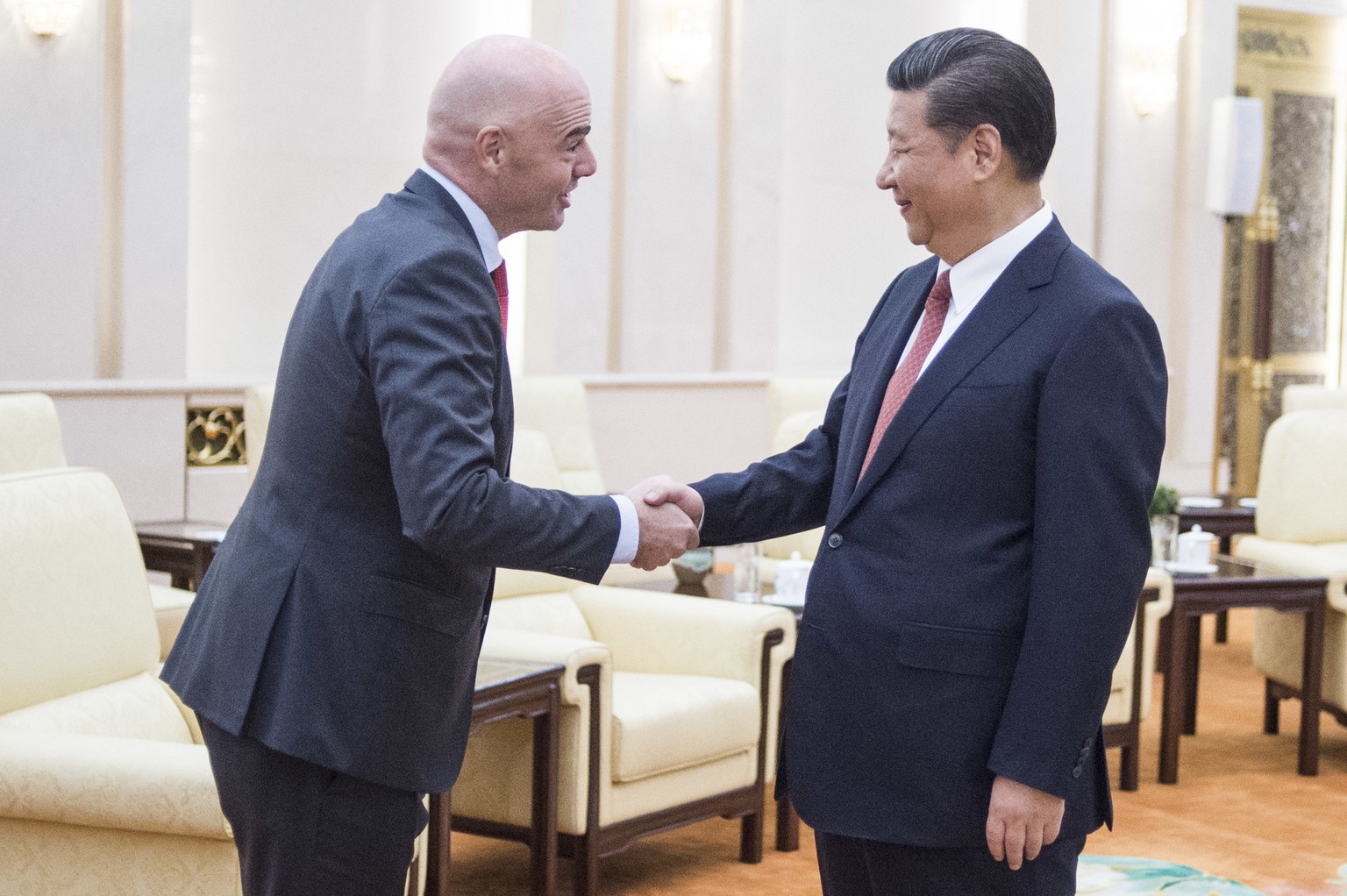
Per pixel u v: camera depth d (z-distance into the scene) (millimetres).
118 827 2346
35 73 5809
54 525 2727
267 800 1752
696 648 3791
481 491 1614
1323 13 9180
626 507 1786
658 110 7297
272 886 1788
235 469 6391
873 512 1809
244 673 1730
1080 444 1680
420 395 1618
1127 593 1687
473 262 1700
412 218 1744
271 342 6727
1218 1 8461
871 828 1784
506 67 1754
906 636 1755
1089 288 1743
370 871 1774
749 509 2094
